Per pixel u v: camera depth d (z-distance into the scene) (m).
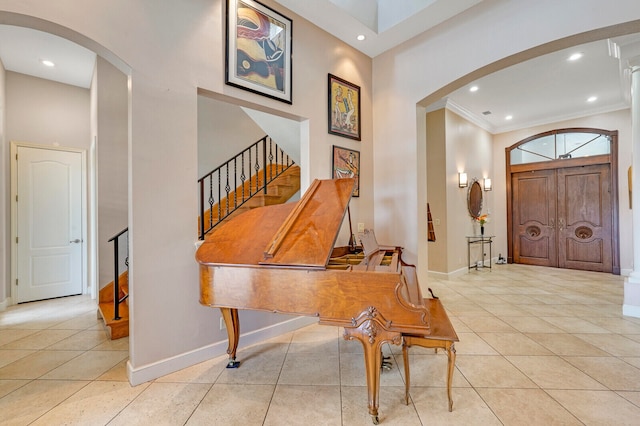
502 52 2.86
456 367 2.29
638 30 2.38
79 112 4.50
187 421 1.72
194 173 2.38
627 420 1.67
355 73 3.79
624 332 2.93
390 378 2.16
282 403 1.88
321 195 2.37
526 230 6.70
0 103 3.67
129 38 2.07
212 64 2.49
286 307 1.73
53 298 4.28
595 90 4.81
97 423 1.71
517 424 1.65
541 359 2.40
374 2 3.45
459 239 5.74
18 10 1.68
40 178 4.20
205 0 2.46
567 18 2.50
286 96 3.01
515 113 5.92
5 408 1.84
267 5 2.87
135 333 2.10
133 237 2.09
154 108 2.18
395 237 3.77
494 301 4.01
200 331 2.41
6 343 2.78
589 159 5.84
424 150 3.74
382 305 1.60
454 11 3.12
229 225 2.36
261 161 5.77
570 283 5.00
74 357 2.51
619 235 5.53
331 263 2.36
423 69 3.49
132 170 2.09
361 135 3.84
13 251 3.98
